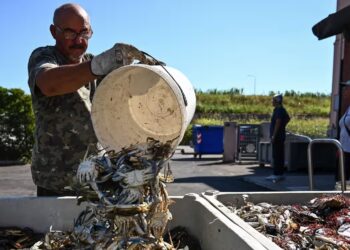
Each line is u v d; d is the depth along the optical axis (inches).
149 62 73.1
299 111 1152.2
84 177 64.3
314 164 384.8
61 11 101.3
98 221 69.2
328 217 103.5
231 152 503.2
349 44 338.6
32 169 103.8
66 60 102.7
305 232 91.9
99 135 76.9
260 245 60.7
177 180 343.3
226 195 112.0
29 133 486.9
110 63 72.9
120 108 79.2
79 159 100.4
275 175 325.1
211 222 78.5
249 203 111.3
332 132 359.9
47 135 100.4
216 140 547.8
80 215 71.7
